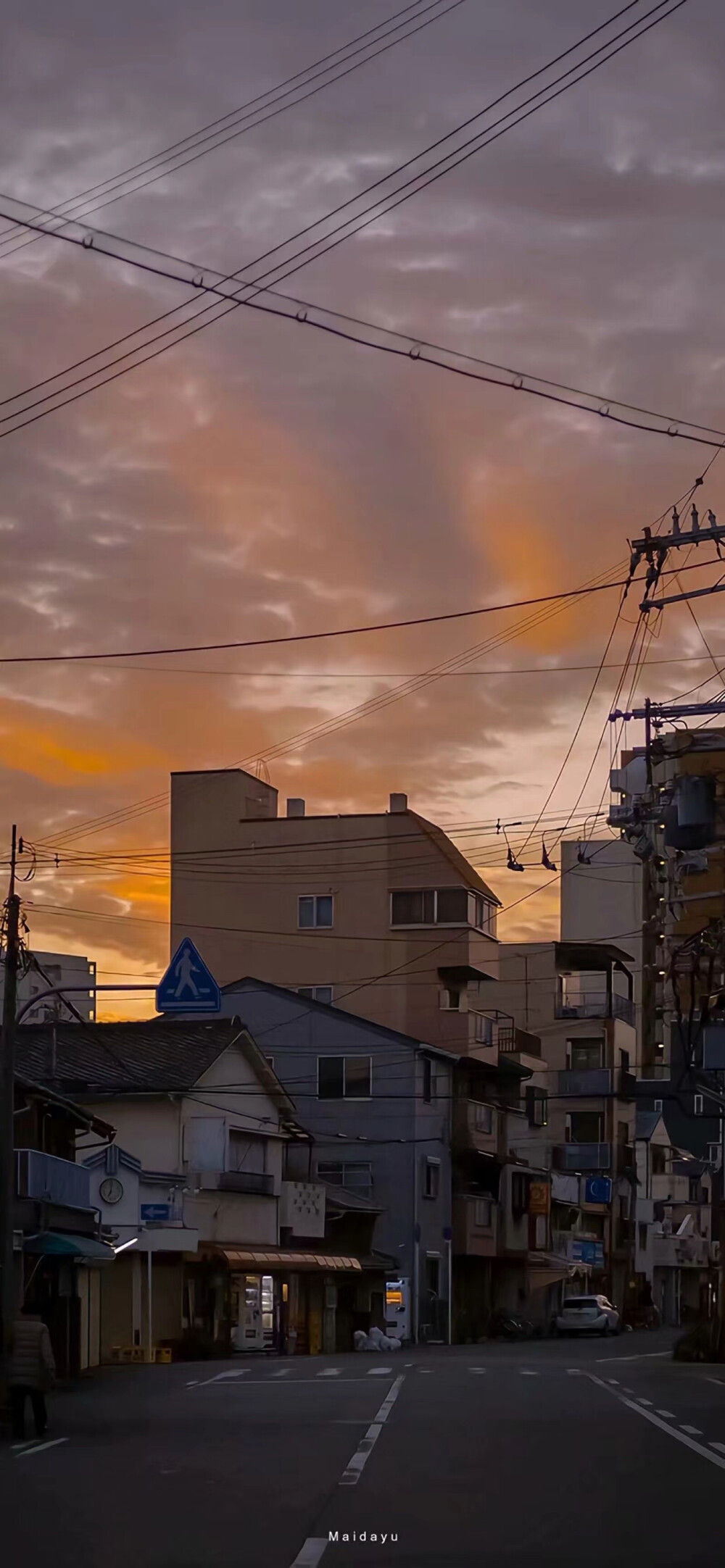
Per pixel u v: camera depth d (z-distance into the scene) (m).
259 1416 21.55
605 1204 78.38
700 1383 29.14
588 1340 61.56
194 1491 13.45
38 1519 11.82
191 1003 25.39
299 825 68.00
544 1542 10.71
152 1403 24.33
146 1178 41.38
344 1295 55.00
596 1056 78.25
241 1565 9.73
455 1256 61.66
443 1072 62.06
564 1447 17.11
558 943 78.94
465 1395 25.53
